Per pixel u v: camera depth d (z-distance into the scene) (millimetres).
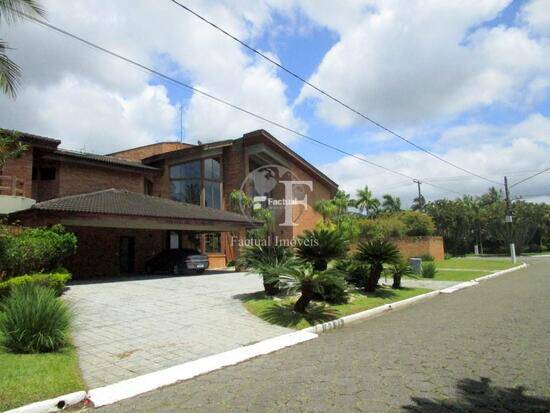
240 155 29641
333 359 6410
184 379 5625
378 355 6539
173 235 25188
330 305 11156
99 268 20750
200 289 14164
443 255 39469
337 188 40062
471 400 4520
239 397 4820
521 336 7570
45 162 21672
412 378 5301
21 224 15984
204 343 7480
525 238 54531
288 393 4883
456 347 6891
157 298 12180
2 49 10977
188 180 28125
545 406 4344
